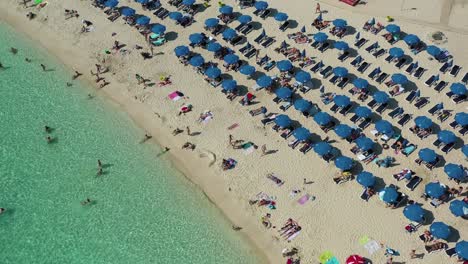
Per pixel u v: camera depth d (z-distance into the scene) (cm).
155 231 3988
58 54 5575
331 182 4234
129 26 5825
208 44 5462
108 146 4631
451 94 4847
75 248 3912
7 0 6297
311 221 3991
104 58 5475
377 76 5038
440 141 4456
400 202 4062
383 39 5438
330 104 4828
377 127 4469
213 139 4622
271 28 5662
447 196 4072
